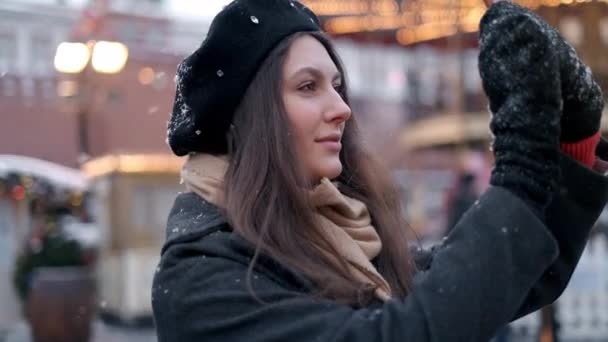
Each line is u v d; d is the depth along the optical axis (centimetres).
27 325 1188
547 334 554
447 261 149
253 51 176
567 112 162
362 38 1362
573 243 171
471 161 1108
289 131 174
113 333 1234
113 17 1350
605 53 854
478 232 150
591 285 1011
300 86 177
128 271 1309
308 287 163
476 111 1309
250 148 174
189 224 174
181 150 188
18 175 1452
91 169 1452
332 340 148
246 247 165
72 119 2023
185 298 161
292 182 170
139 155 1375
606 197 169
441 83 1438
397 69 2255
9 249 1425
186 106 185
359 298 164
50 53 2231
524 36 153
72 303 1002
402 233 197
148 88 1402
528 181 151
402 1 1149
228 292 158
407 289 189
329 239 172
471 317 144
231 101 177
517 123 152
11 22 2234
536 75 152
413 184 1480
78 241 1064
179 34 1381
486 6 172
